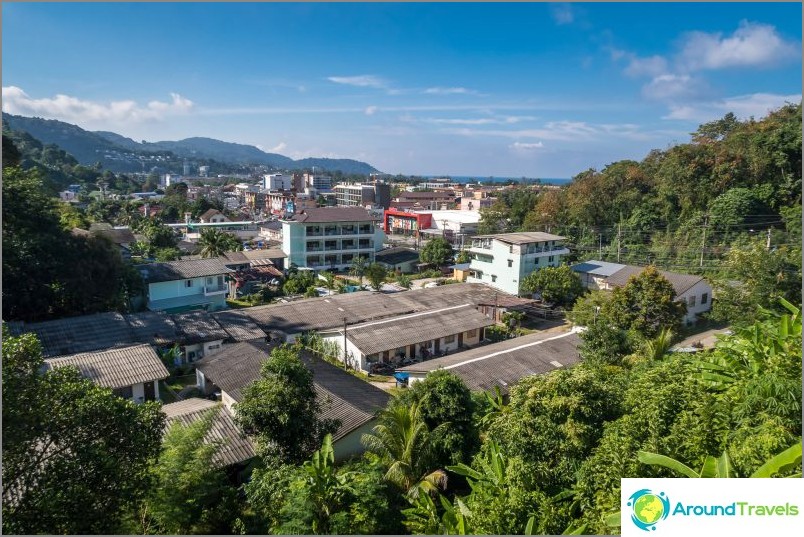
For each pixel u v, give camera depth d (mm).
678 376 12578
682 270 45312
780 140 49062
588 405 12562
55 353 25438
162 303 39094
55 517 9070
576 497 10812
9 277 28312
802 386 9773
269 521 12141
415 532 11656
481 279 48500
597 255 55156
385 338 30469
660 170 60812
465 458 15914
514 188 133000
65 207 55625
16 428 9195
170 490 11727
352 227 62750
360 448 18250
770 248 39156
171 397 24953
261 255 57969
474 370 24281
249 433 14945
